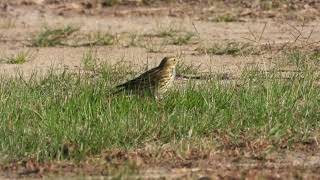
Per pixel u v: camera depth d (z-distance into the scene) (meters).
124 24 25.27
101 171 12.08
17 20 25.89
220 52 20.67
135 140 13.26
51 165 12.39
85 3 27.17
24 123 13.88
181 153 12.70
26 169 12.35
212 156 12.74
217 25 24.70
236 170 12.11
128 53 20.98
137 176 11.76
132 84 15.65
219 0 26.94
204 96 15.01
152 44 21.98
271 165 12.39
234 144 13.28
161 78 15.59
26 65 19.75
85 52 21.14
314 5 26.22
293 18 25.19
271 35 22.91
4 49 21.98
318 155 12.88
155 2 27.12
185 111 14.27
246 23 24.84
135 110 14.29
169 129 13.60
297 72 17.38
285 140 13.41
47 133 13.38
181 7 26.66
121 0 27.22
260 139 13.38
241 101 14.77
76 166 12.33
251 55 20.14
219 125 13.85
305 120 14.09
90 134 13.20
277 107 14.45
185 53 20.84
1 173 12.23
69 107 14.40
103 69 18.00
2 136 13.30
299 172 12.01
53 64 19.69
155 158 12.60
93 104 14.65
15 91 15.70
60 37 22.94
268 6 26.23
